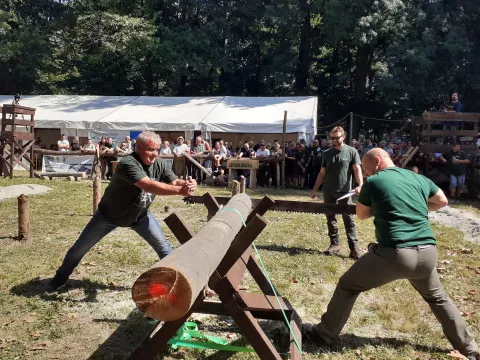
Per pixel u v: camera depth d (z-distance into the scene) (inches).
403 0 1104.2
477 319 186.9
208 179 693.3
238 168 658.2
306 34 1371.8
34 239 299.1
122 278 228.1
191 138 839.1
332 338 161.3
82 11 1359.5
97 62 1373.0
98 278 226.5
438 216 445.1
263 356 125.2
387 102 1136.2
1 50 1317.7
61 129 900.6
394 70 1086.4
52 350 155.6
